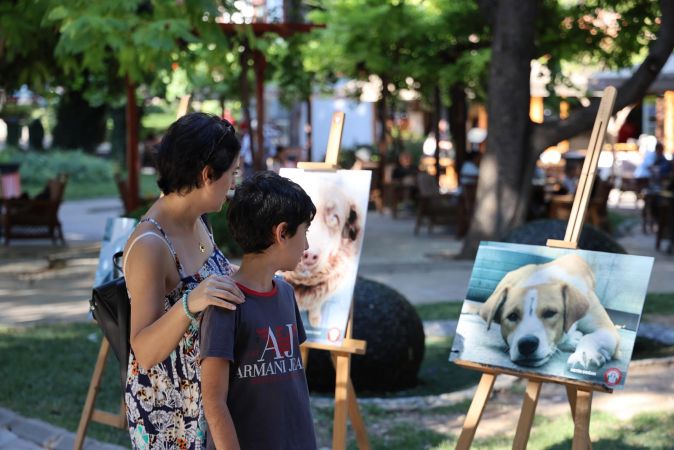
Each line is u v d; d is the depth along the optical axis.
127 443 5.89
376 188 24.50
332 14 18.56
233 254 13.84
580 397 4.21
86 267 13.92
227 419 2.92
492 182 14.21
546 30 16.50
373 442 5.86
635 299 4.18
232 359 2.95
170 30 8.88
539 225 8.31
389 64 19.03
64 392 7.09
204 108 31.50
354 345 4.85
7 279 12.81
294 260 3.10
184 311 2.94
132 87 16.42
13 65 13.32
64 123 38.22
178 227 3.20
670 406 6.39
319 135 35.50
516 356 4.36
